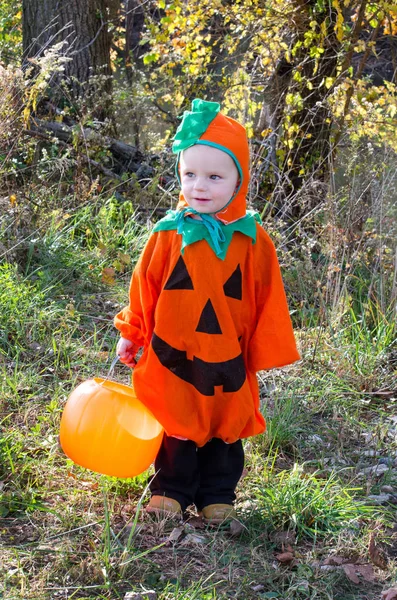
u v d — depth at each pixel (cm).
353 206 627
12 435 388
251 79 811
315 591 301
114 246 661
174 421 332
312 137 810
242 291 331
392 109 800
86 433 323
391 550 341
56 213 657
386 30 866
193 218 324
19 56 992
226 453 347
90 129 772
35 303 531
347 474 407
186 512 356
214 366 324
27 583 287
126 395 337
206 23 888
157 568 307
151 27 881
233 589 300
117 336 538
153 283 332
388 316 592
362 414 488
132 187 779
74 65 870
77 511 343
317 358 543
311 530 338
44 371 475
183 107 918
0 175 675
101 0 884
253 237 327
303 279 645
